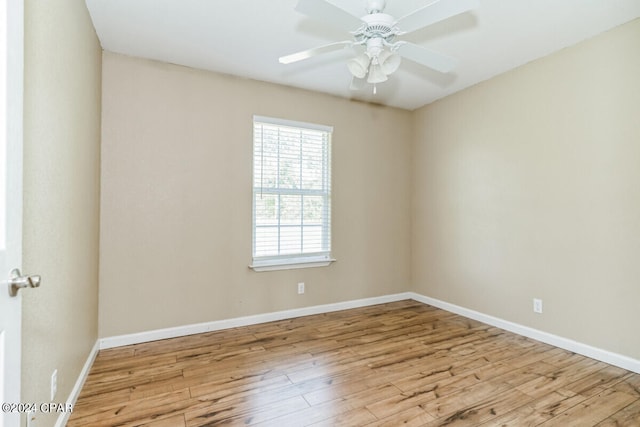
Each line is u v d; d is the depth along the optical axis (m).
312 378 2.21
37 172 1.31
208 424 1.73
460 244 3.59
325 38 2.53
